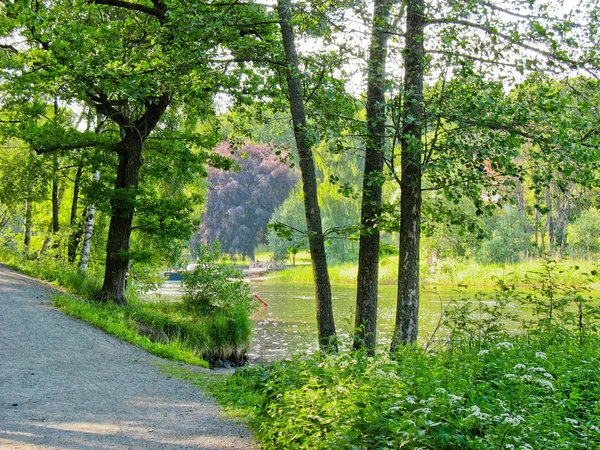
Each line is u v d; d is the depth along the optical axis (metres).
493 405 4.91
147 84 13.09
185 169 20.81
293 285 46.12
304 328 23.22
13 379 9.41
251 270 63.31
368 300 12.13
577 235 39.69
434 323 21.48
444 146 10.45
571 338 9.55
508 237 41.22
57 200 28.19
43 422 6.92
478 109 10.08
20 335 13.02
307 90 13.18
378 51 11.56
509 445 3.96
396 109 10.85
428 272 36.38
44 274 22.08
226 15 12.20
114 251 18.58
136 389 9.61
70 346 12.83
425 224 13.43
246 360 17.70
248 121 17.78
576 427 5.11
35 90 15.26
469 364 6.76
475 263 39.75
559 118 10.22
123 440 6.43
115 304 18.02
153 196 20.12
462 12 10.64
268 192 79.50
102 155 19.02
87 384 9.60
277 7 12.23
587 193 11.02
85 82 13.82
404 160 11.15
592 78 10.52
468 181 10.52
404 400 4.71
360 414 4.70
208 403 8.88
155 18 18.02
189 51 12.26
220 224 79.56
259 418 7.27
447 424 4.04
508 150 10.03
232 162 19.78
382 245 12.73
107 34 15.73
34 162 22.98
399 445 4.16
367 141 11.18
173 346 15.38
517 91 11.12
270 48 13.56
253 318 25.95
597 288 26.00
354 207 56.62
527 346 8.66
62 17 16.02
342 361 7.21
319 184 60.28
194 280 20.14
